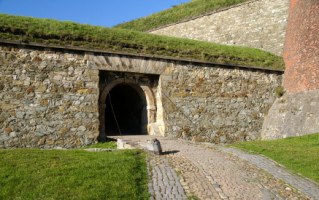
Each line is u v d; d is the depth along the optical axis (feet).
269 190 25.71
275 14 68.08
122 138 48.34
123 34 53.93
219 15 77.71
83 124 47.44
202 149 39.24
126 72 51.70
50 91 46.09
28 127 44.57
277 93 60.90
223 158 34.63
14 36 44.83
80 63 48.11
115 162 29.32
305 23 57.67
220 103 56.65
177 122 53.26
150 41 54.60
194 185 25.61
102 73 50.55
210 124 55.47
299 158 34.45
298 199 24.21
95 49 48.93
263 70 60.75
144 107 55.36
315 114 51.08
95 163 28.89
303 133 51.47
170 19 88.17
